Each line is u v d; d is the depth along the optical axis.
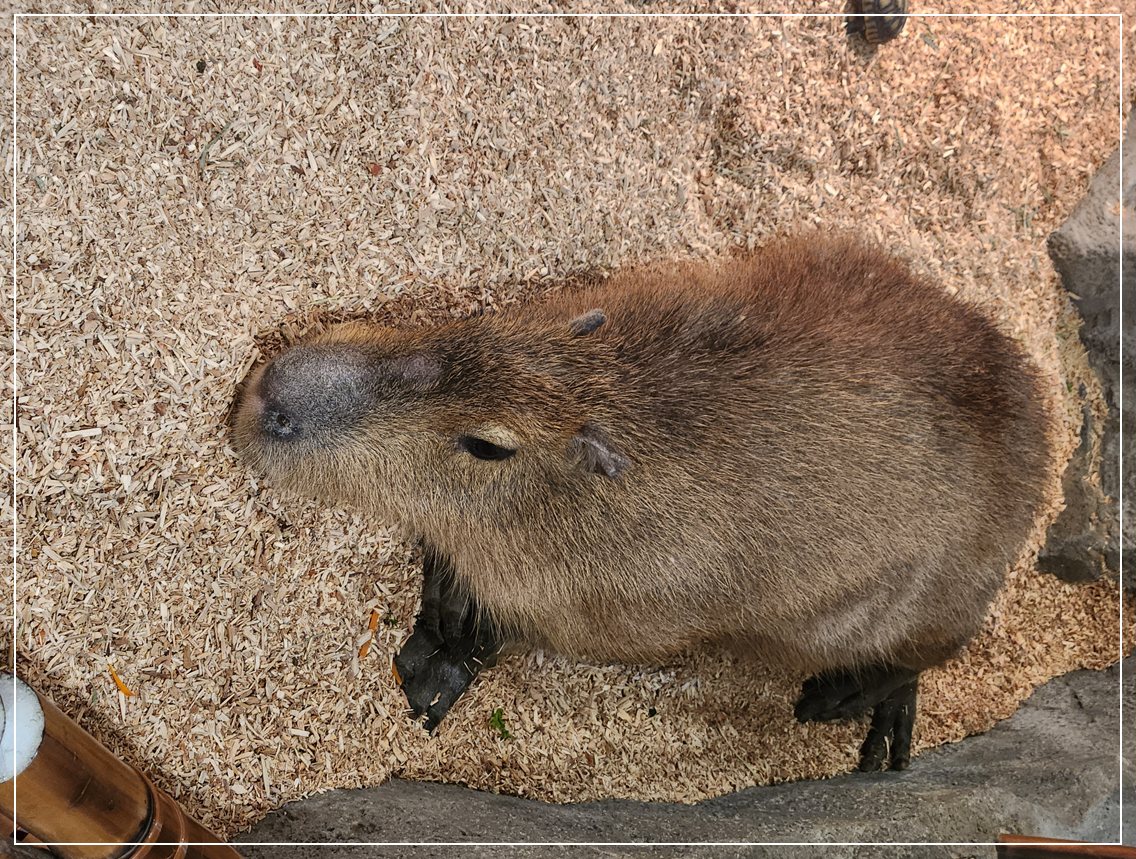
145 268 1.30
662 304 1.35
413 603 1.40
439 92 1.36
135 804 1.21
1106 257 1.56
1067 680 1.58
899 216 1.51
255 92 1.32
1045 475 1.42
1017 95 1.52
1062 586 1.61
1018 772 1.42
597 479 1.31
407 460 1.31
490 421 1.30
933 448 1.33
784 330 1.34
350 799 1.33
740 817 1.37
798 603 1.34
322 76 1.33
